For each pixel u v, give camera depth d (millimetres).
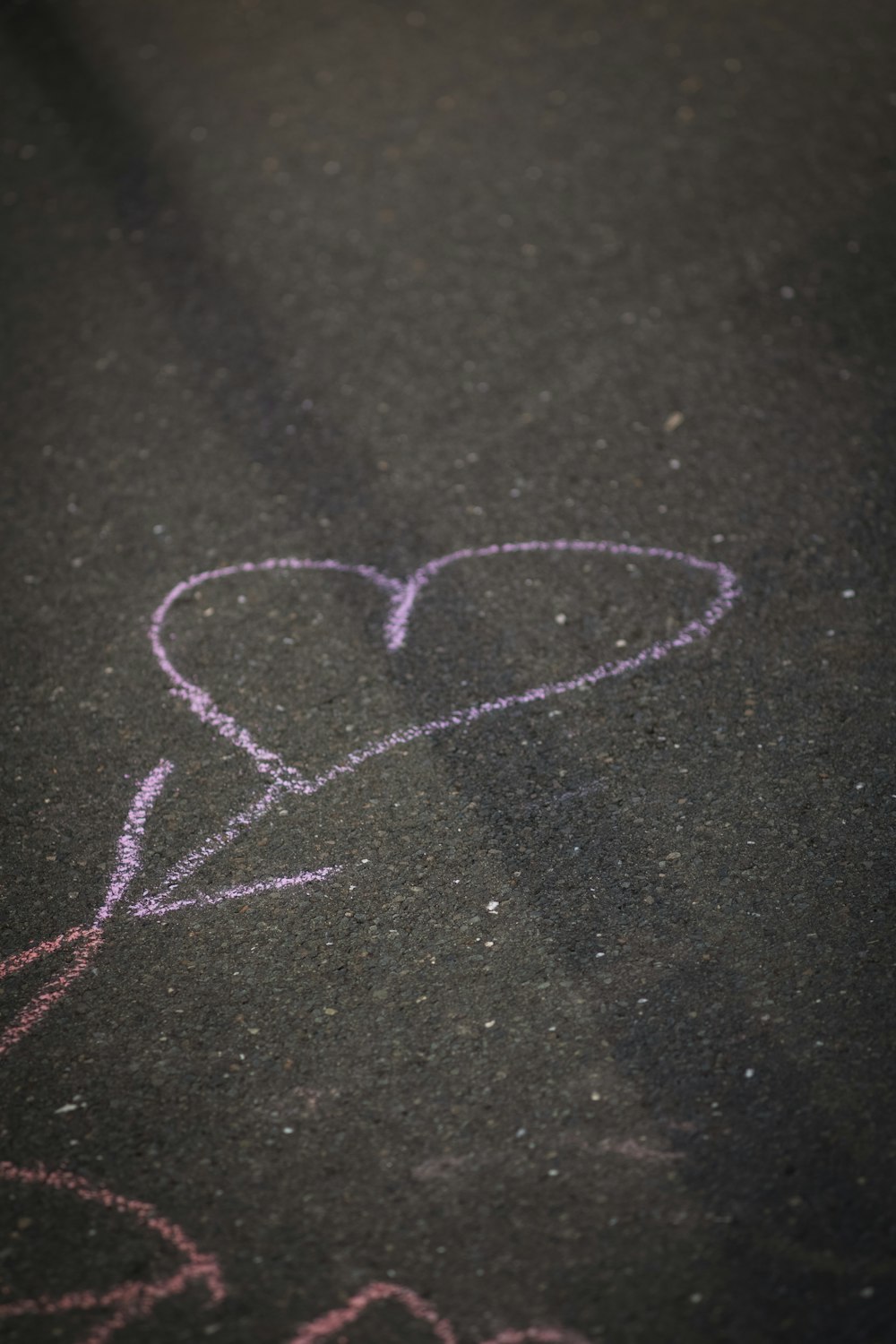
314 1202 952
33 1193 964
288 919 1072
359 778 1145
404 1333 904
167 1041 1021
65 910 1088
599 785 1127
